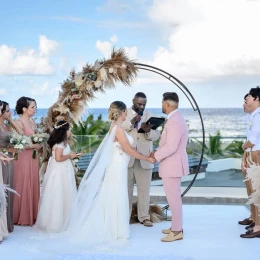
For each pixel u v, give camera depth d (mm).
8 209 5172
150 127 5535
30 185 5559
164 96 4930
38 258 4367
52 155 5406
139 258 4227
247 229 5430
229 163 8344
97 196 4953
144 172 5672
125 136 5000
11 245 4754
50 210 5270
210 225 5695
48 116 5855
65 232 5027
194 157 8336
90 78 5750
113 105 5059
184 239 5020
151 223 5629
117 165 4988
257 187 4434
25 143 4996
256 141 5070
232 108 51375
